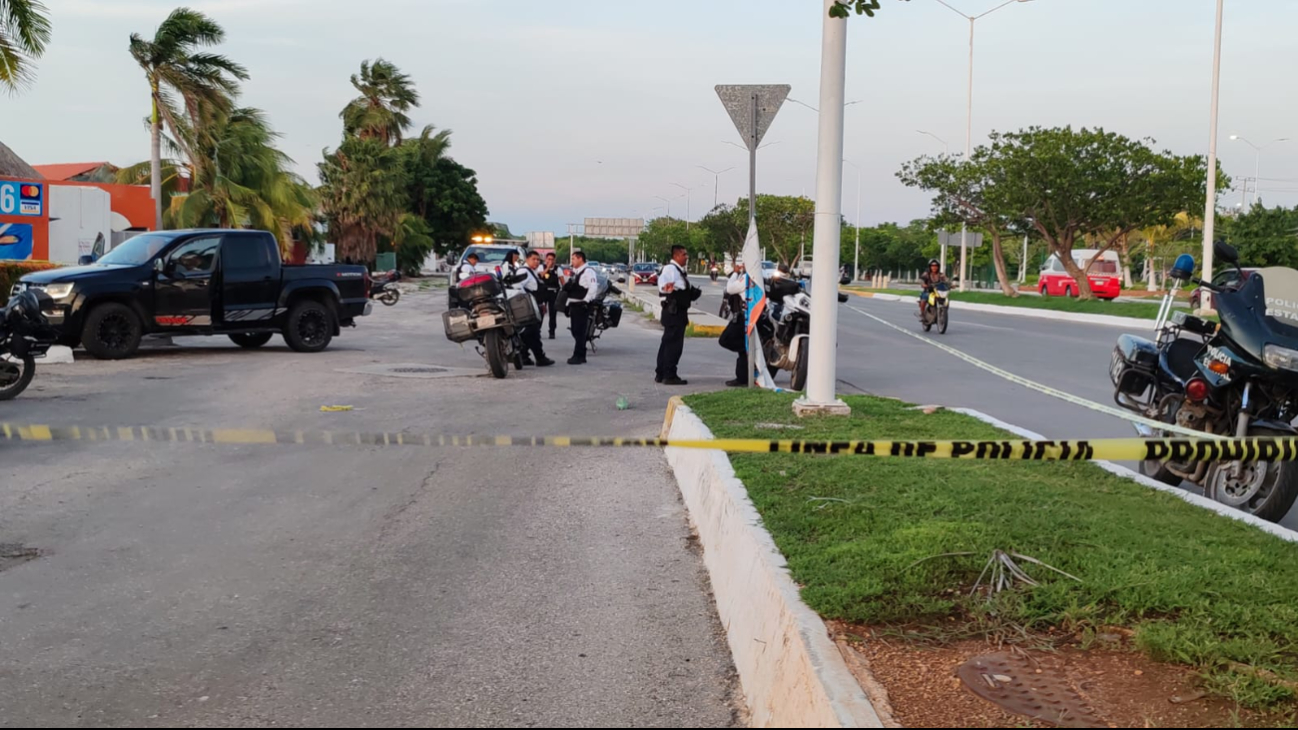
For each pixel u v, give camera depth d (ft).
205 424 33.86
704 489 22.58
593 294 55.77
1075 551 16.46
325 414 36.63
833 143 30.63
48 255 99.55
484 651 15.58
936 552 16.22
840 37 30.25
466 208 270.87
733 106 39.29
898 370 53.36
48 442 30.63
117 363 50.78
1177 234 185.26
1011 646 13.21
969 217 145.59
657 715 13.47
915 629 13.69
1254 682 11.82
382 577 19.03
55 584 18.39
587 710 13.61
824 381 31.27
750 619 15.25
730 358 60.59
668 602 17.87
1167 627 13.37
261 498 24.68
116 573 19.03
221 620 16.78
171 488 25.50
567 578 19.08
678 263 46.39
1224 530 18.08
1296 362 20.43
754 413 31.07
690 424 28.91
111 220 119.03
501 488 26.12
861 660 12.64
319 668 14.90
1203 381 22.44
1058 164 119.14
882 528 17.92
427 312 108.99
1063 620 13.93
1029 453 12.62
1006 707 11.43
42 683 14.32
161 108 100.73
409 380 46.70
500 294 48.08
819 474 22.29
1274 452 12.59
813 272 31.27
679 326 46.44
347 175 204.03
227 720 13.25
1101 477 22.70
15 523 22.17
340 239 206.18
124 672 14.70
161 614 17.01
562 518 23.32
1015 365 55.47
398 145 266.36
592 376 49.88
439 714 13.46
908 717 11.20
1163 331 26.86
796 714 11.90
